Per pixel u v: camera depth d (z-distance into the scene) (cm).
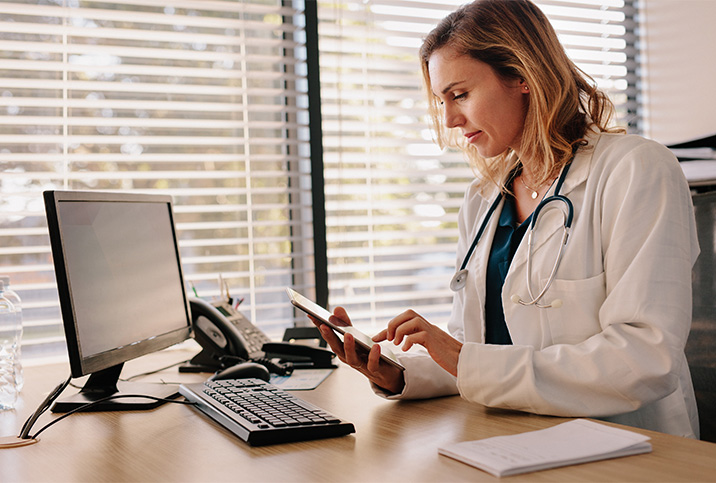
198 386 127
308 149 232
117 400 124
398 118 246
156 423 110
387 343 231
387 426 105
